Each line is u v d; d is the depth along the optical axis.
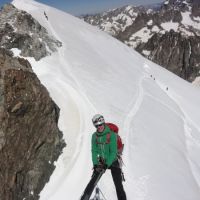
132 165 19.05
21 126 15.46
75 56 35.81
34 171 15.62
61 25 52.72
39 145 16.33
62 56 32.41
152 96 43.03
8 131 14.73
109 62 47.25
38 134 16.41
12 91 15.34
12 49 26.91
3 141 14.40
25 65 18.41
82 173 16.73
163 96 48.00
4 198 13.59
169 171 21.14
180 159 25.11
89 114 22.52
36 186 15.47
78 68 32.12
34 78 17.30
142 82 48.56
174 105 46.56
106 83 33.72
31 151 15.77
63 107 21.91
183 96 56.53
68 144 18.59
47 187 15.95
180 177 21.27
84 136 19.62
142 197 16.33
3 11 30.44
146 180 18.02
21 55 26.95
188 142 33.03
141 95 39.34
